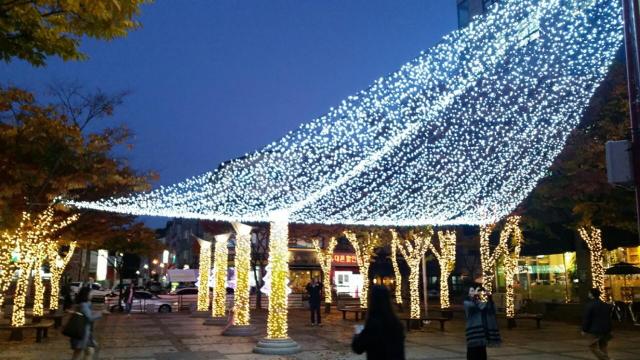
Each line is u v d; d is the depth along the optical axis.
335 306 34.44
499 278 33.16
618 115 15.76
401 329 5.02
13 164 17.06
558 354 12.99
